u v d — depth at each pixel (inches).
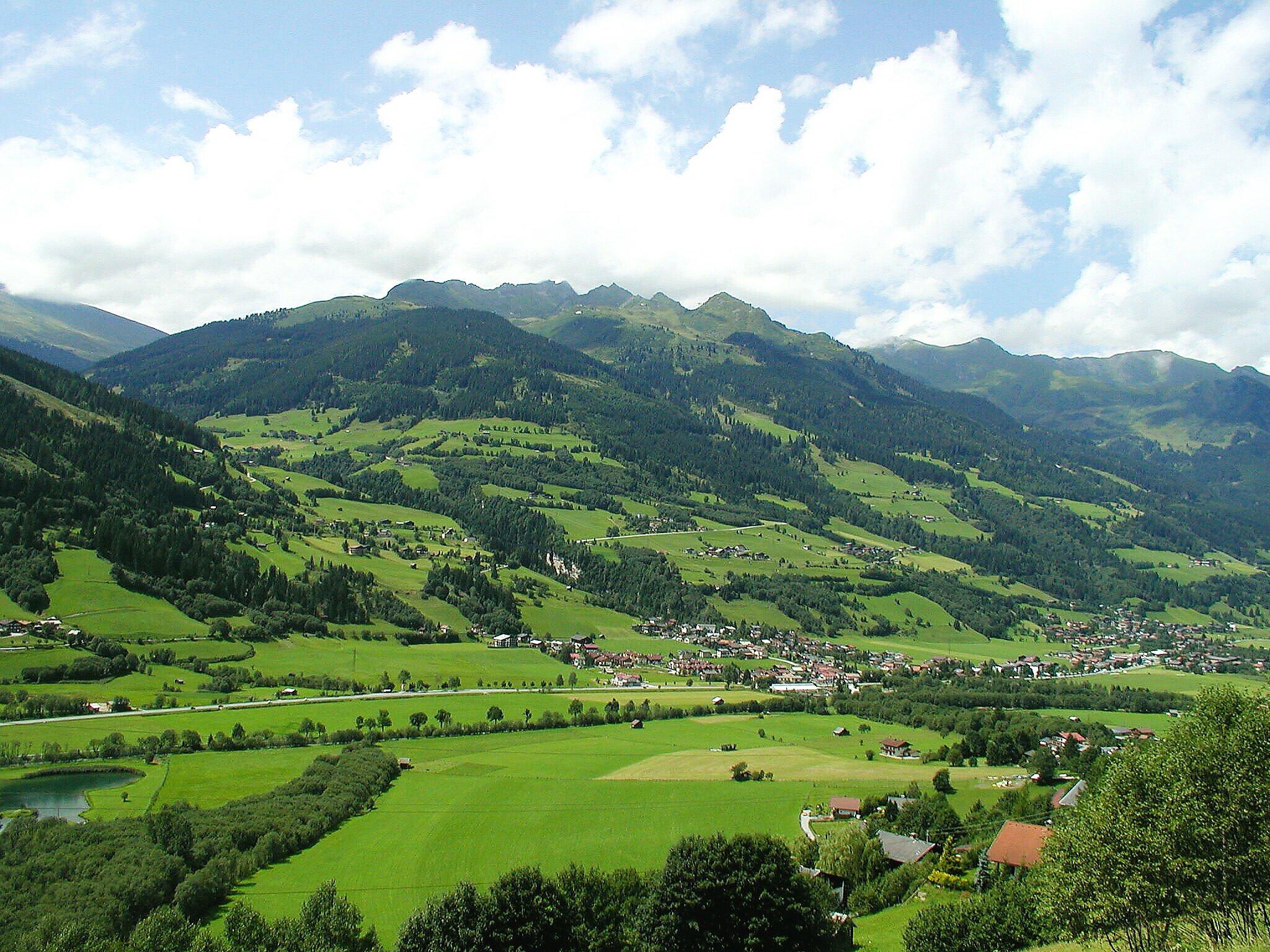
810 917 2551.7
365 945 2549.2
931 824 3897.6
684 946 2516.0
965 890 3228.3
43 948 2591.0
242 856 3432.6
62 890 2972.4
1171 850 1576.0
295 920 2721.5
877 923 3011.8
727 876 2536.9
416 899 3191.4
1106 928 1692.9
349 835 3905.0
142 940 2503.7
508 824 4092.0
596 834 3976.4
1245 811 1567.4
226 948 2404.0
